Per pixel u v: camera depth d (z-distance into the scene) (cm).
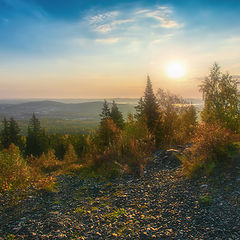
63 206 720
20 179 996
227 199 578
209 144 866
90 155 1560
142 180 926
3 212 669
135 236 476
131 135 1512
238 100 1661
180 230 479
